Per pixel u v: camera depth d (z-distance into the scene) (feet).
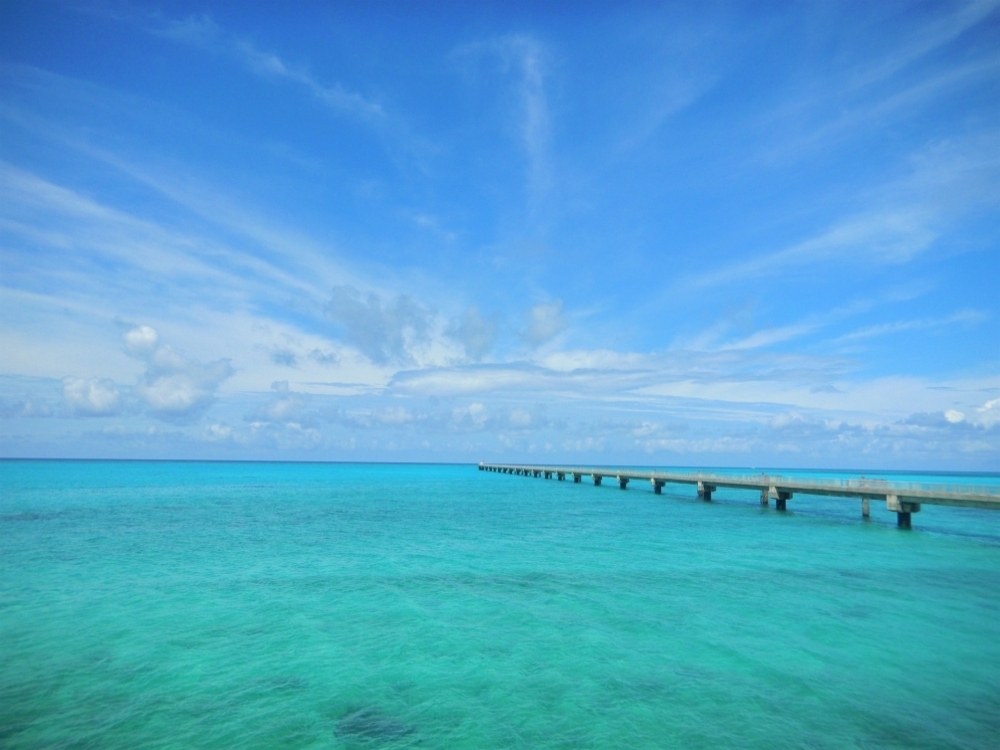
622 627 46.06
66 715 31.07
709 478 159.84
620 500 170.50
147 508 137.18
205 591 56.75
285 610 50.34
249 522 112.47
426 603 52.75
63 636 43.37
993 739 29.25
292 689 34.58
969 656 40.16
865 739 29.17
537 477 343.26
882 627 46.14
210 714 31.35
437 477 358.02
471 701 33.17
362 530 101.81
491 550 80.74
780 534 98.07
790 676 36.78
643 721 30.94
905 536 96.53
